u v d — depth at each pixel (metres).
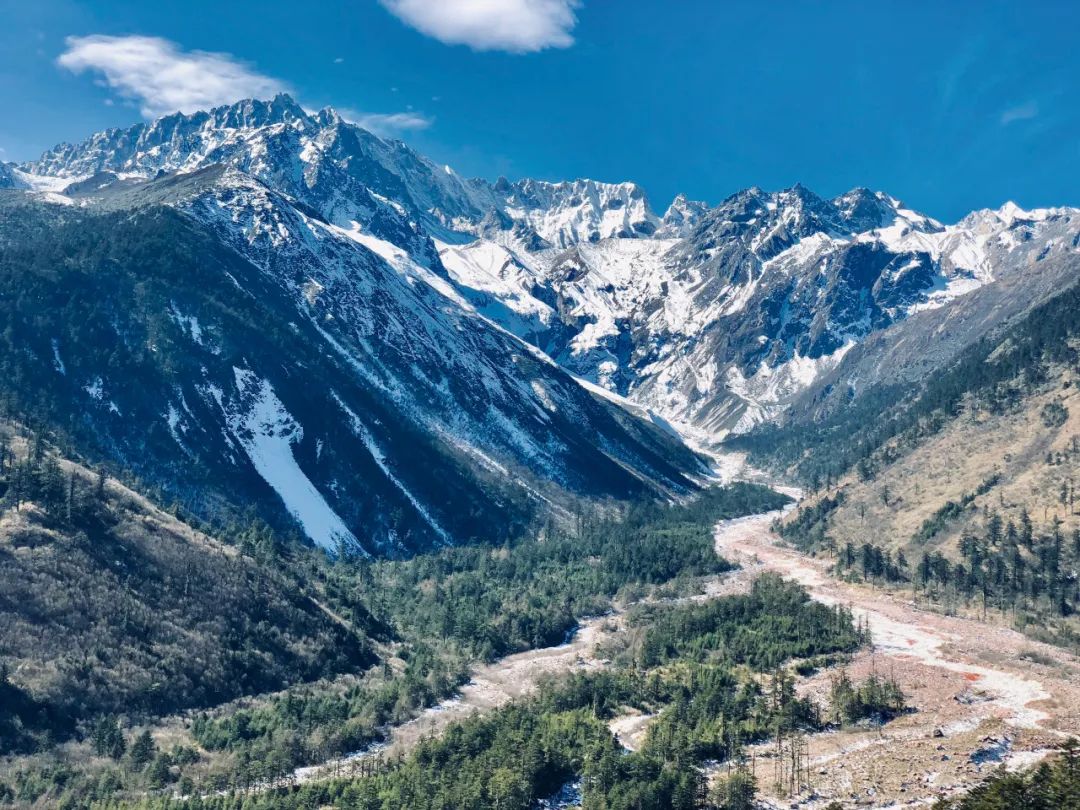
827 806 126.06
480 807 130.75
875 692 163.88
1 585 174.38
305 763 161.38
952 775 133.88
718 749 149.12
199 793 144.75
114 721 161.88
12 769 145.38
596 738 151.25
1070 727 151.12
